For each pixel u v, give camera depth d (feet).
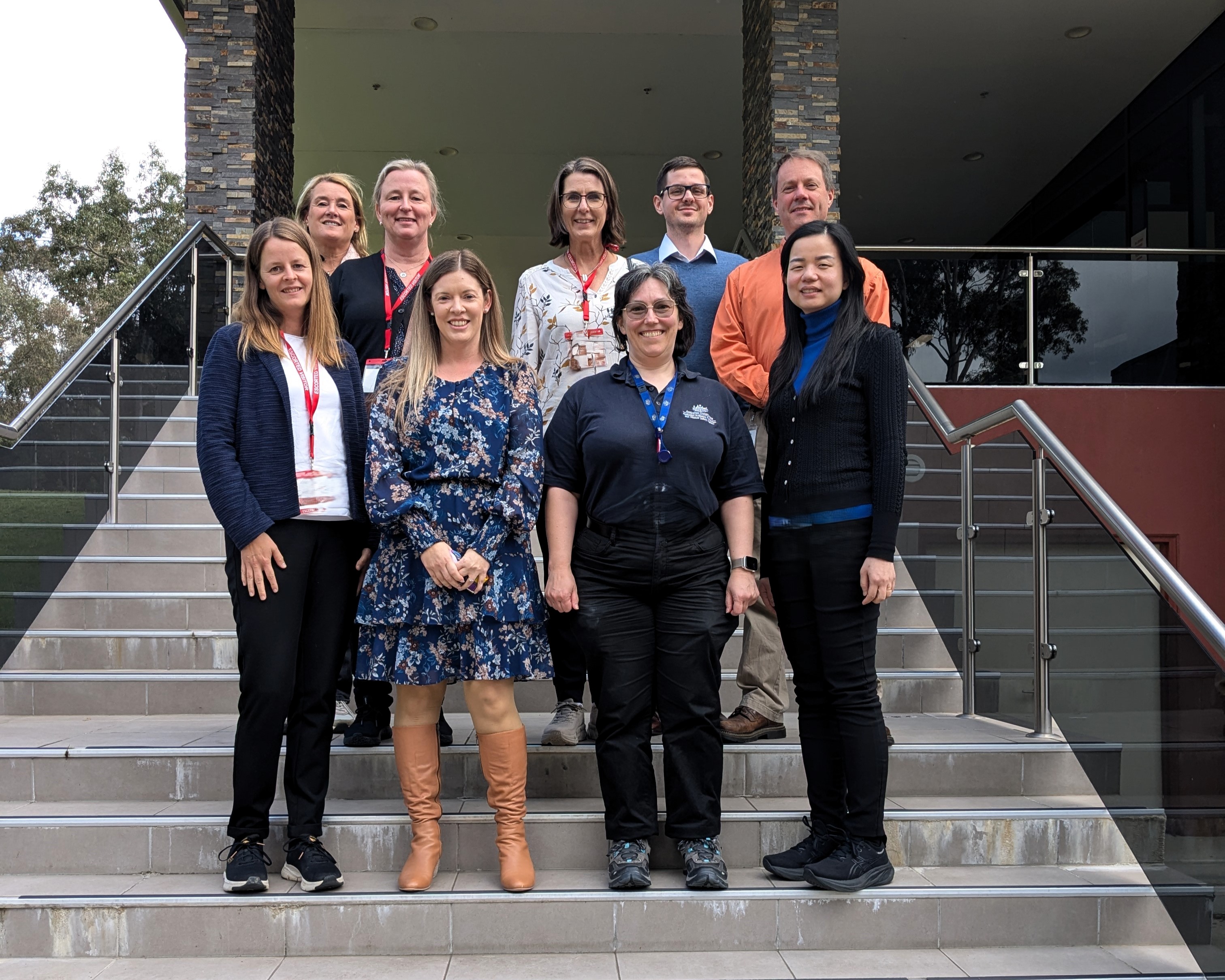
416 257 10.32
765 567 8.51
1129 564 8.64
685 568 8.05
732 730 9.65
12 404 63.21
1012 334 22.77
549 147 41.39
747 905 7.80
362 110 37.91
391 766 9.25
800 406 8.19
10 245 68.54
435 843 8.02
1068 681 9.80
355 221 11.03
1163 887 7.98
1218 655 7.31
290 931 7.64
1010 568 10.96
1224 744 7.27
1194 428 22.85
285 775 8.07
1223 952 7.26
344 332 10.11
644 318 8.33
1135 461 22.82
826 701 8.20
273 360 8.03
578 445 8.50
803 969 7.40
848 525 7.95
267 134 25.72
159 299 17.46
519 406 8.24
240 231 24.30
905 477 7.98
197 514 15.33
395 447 8.02
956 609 12.31
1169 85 34.12
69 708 11.16
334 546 8.11
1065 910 7.92
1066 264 22.91
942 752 9.48
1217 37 31.14
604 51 33.55
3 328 65.10
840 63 33.88
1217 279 23.15
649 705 8.14
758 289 10.06
